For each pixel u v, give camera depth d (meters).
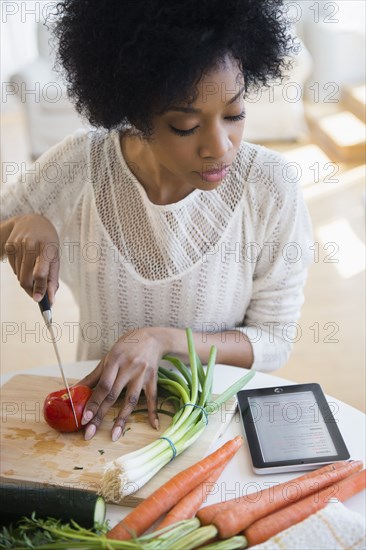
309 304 2.84
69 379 1.27
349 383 2.40
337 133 4.35
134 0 0.92
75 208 1.39
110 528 0.97
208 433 1.11
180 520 0.94
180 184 1.26
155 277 1.35
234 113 0.99
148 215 1.30
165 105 0.95
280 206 1.30
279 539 0.88
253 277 1.41
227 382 1.26
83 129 1.38
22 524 0.94
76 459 1.06
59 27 1.09
